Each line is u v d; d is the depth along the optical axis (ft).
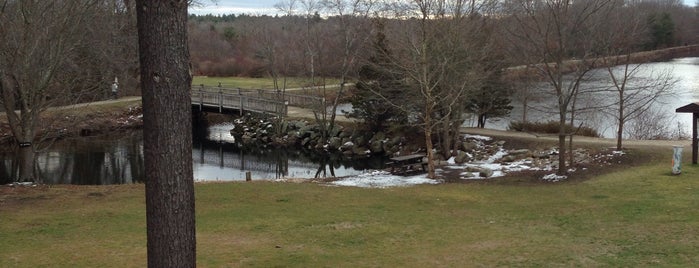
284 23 175.11
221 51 234.99
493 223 42.42
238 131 124.26
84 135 114.83
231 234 39.73
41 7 55.93
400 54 77.61
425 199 52.75
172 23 17.87
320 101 113.39
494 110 96.99
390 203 51.01
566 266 30.78
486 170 65.21
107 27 83.46
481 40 83.61
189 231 18.94
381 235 39.32
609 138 86.02
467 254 33.99
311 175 84.74
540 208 46.88
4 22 54.70
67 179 80.23
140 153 99.86
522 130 94.89
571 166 63.82
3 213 45.91
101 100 133.90
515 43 78.69
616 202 46.55
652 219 39.88
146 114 18.33
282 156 102.22
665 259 30.89
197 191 56.29
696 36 185.88
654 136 91.81
